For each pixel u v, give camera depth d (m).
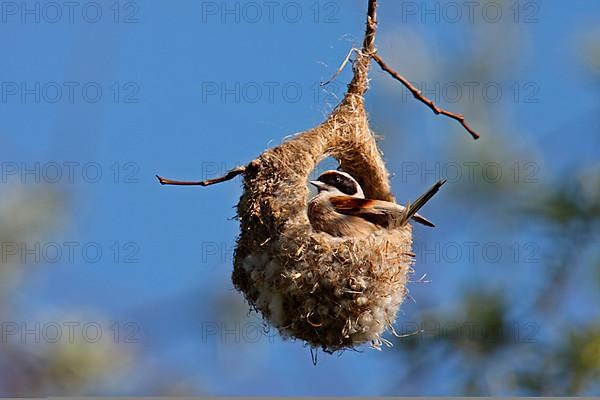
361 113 11.78
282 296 10.36
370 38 11.37
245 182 10.97
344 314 10.23
